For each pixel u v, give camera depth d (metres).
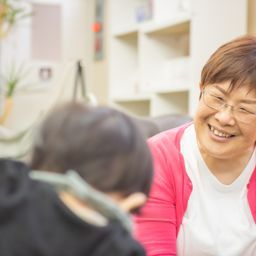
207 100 1.11
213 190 1.20
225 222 1.18
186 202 1.20
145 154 0.68
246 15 2.59
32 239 0.58
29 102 4.33
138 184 0.67
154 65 3.18
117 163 0.65
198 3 2.52
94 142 0.64
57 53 4.44
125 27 3.38
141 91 3.18
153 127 1.59
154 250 1.13
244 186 1.20
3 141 3.07
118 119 0.68
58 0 4.43
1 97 4.20
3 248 0.58
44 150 0.65
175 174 1.20
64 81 3.66
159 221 1.15
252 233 1.18
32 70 4.35
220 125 1.10
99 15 4.33
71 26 4.49
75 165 0.64
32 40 4.35
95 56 4.44
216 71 1.08
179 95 3.09
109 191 0.65
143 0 3.62
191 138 1.24
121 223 0.63
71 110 0.68
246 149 1.15
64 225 0.59
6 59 4.26
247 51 1.07
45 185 0.62
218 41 2.55
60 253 0.58
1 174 0.65
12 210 0.60
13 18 3.90
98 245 0.59
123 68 3.62
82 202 0.62
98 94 4.40
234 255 1.17
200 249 1.18
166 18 2.97
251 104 1.07
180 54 3.24
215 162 1.18
